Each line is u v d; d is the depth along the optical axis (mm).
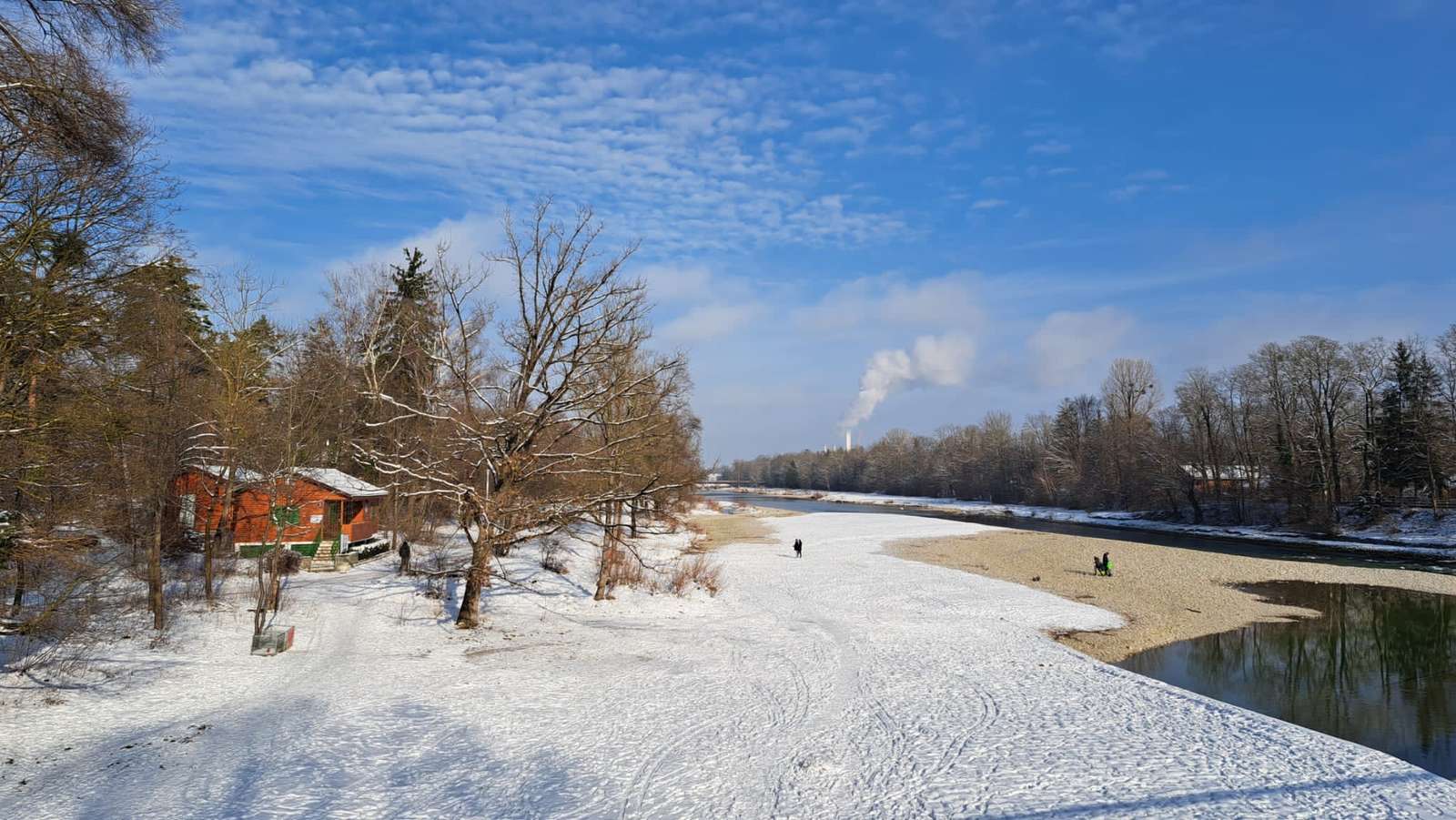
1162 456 76938
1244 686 21188
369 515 36312
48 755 12070
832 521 81875
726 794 11531
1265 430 71312
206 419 22578
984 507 114062
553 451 24172
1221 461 76938
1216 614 30500
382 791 11188
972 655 21703
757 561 45531
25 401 13148
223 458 23406
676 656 20766
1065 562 46062
